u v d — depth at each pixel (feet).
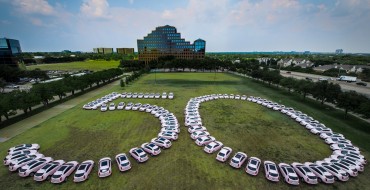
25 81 274.36
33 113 134.82
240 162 73.67
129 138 97.35
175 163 76.07
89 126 112.06
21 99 125.80
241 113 137.28
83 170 67.00
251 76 307.99
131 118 125.90
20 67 317.42
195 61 421.18
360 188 63.36
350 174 68.69
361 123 118.83
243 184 64.59
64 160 77.15
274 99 178.91
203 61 420.77
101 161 71.92
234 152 84.94
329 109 148.05
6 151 83.41
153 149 81.00
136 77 302.86
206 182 65.21
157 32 542.57
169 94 184.44
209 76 340.39
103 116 129.39
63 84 172.96
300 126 114.83
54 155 80.89
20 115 130.21
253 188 62.80
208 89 223.71
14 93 132.36
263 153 84.64
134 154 77.97
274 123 119.03
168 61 452.76
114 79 309.83
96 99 175.32
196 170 71.72
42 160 73.67
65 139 95.61
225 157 77.25
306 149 88.58
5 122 116.47
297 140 97.14
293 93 206.49
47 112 137.80
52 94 151.74
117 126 112.47
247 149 87.92
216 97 178.50
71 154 81.97
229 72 404.16
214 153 83.76
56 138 96.48
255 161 73.46
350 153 80.43
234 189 62.13
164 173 69.72
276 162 77.77
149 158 79.46
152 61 477.77
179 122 120.16
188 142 93.81
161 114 128.16
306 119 119.55
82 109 144.56
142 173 69.67
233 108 148.97
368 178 68.39
